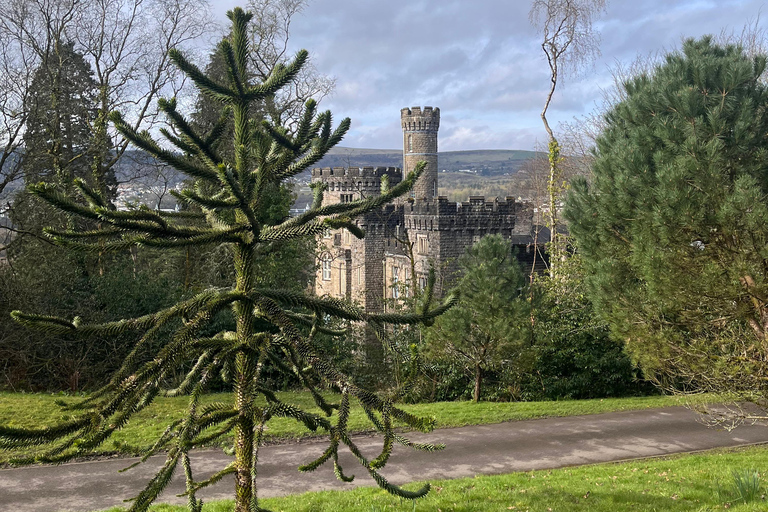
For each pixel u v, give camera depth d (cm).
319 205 645
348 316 584
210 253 2809
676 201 1205
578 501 1109
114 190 2934
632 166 1392
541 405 2050
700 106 1334
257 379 581
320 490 1231
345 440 543
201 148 548
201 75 545
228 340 586
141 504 516
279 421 1733
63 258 2417
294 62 562
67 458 487
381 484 536
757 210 1135
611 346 2353
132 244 538
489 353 2172
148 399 558
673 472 1299
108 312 2419
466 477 1334
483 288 2112
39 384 2253
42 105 2383
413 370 568
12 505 1130
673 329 1418
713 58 1368
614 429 1755
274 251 2820
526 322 2155
